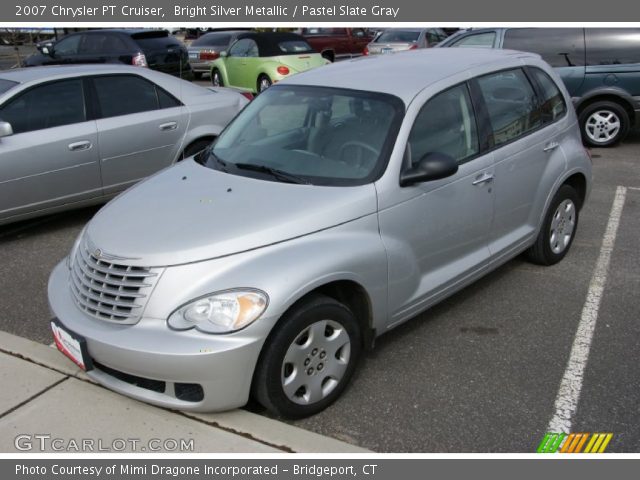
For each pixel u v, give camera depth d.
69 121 5.67
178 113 6.35
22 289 4.63
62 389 3.22
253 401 3.19
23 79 5.61
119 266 2.93
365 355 3.65
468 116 3.85
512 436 2.94
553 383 3.34
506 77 4.25
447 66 4.00
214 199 3.29
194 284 2.79
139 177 6.17
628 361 3.54
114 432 2.91
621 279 4.64
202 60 18.78
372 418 3.09
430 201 3.50
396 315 3.43
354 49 20.34
